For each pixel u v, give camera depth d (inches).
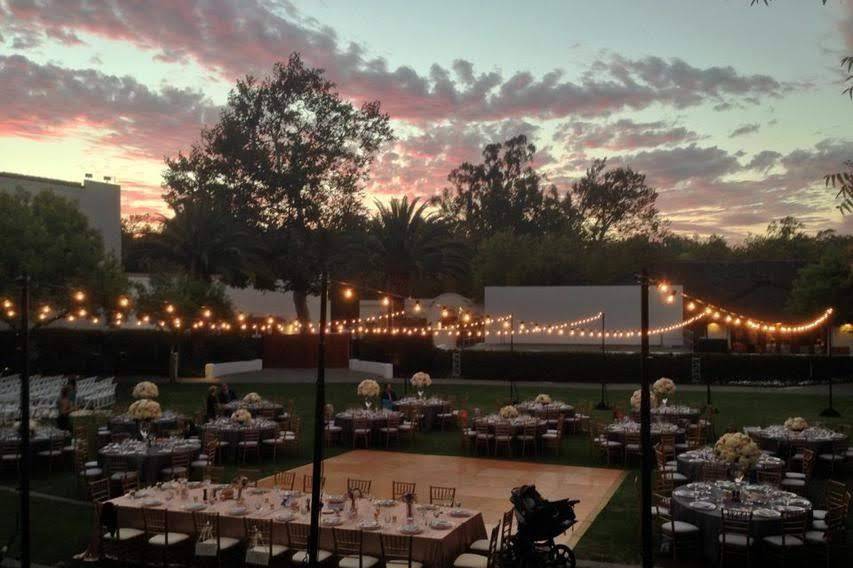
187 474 735.7
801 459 778.8
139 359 1818.4
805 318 1948.8
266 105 2426.2
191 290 1636.3
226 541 514.0
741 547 504.4
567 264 2667.3
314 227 2442.2
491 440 936.3
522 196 3961.6
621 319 2082.9
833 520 516.7
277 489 583.2
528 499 486.3
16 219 1359.5
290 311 2383.1
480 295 2738.7
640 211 3944.4
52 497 716.0
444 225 1884.8
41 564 535.5
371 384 1014.4
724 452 559.5
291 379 1685.5
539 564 481.1
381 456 911.7
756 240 3427.7
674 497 561.6
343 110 2439.7
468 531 508.4
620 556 539.2
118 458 718.5
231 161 2388.0
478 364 1761.8
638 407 935.0
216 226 1823.3
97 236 1483.8
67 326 1866.4
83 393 1251.2
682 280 2345.0
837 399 1363.2
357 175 2511.1
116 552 539.8
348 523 499.5
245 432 871.1
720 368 1640.0
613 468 840.3
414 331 1797.5
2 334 1695.4
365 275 2007.9
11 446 807.1
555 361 1712.6
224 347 1866.4
